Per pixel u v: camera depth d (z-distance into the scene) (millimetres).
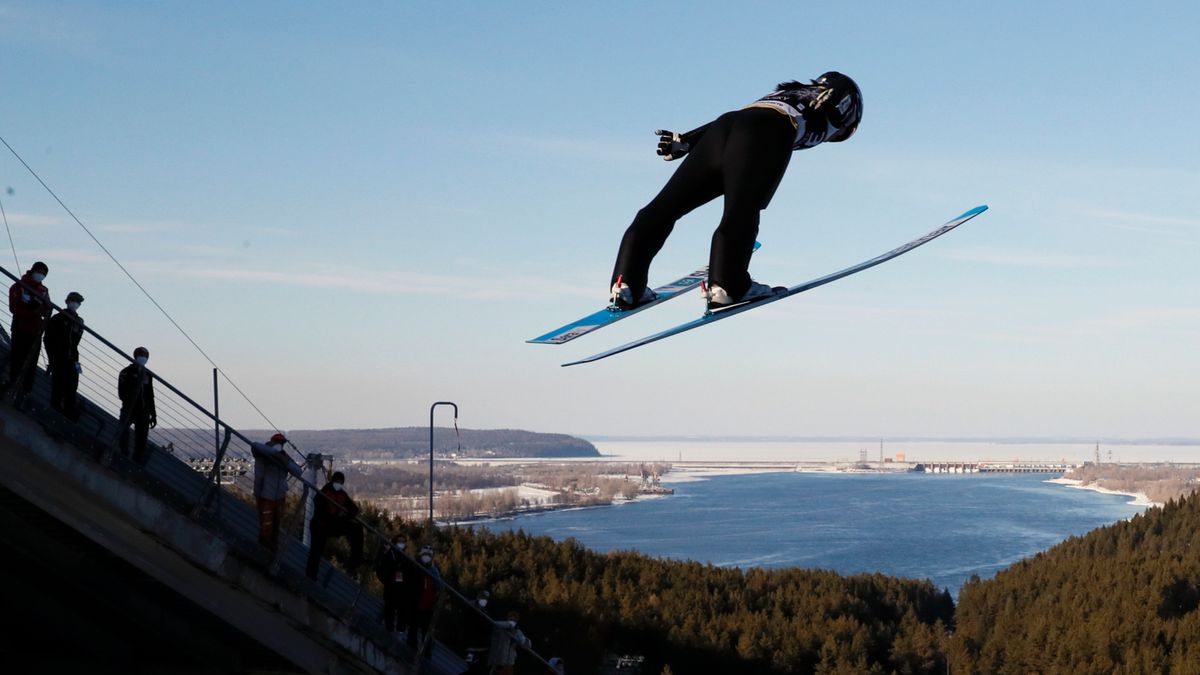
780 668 52500
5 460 13164
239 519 16422
